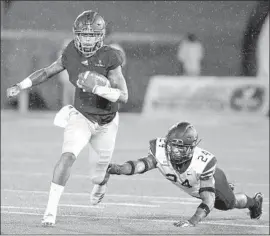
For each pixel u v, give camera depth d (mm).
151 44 57344
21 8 54156
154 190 26500
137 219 20781
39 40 54719
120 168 18953
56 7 54156
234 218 21922
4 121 53812
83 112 18641
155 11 56594
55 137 44906
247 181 29328
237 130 49188
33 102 58969
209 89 56906
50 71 18984
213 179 19328
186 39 56594
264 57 53062
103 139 19125
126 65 57312
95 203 20875
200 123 53094
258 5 49062
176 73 58281
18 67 55438
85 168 31594
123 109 58938
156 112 57844
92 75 17844
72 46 18438
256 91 55906
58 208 22172
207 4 53125
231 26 51969
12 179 28875
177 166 18922
